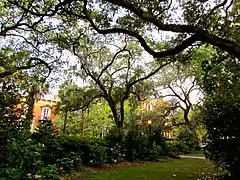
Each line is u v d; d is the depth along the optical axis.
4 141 4.22
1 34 11.28
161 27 5.96
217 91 8.55
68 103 18.56
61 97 18.73
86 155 10.81
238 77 8.52
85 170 9.56
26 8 8.09
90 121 27.03
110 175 8.62
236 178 6.13
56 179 4.77
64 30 11.94
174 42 8.09
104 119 27.11
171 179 7.99
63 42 12.42
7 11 11.06
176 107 26.27
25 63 13.47
